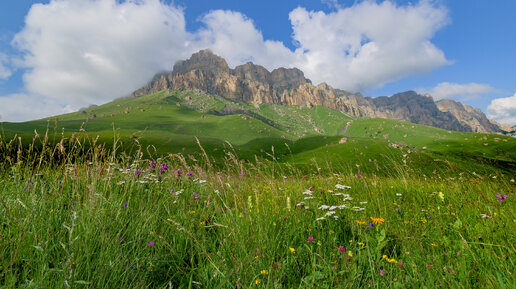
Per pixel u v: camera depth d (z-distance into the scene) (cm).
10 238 273
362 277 271
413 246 317
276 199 471
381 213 440
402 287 236
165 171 624
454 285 245
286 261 302
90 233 277
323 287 247
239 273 255
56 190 398
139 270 258
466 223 397
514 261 268
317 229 389
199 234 351
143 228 324
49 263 271
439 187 608
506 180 611
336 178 699
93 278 227
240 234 324
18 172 409
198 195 524
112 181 529
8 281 220
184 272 278
